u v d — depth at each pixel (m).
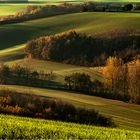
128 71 178.50
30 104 125.44
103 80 181.25
